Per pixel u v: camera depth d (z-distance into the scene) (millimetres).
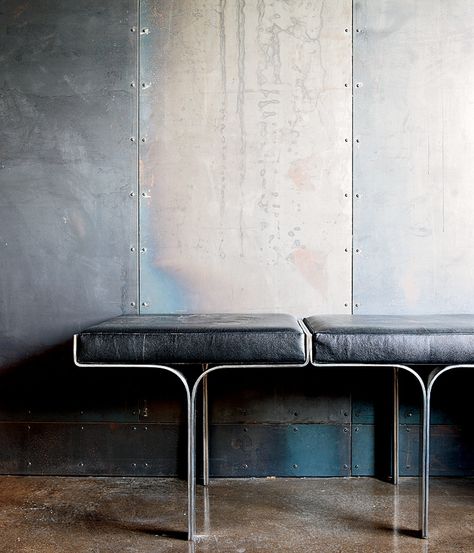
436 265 2543
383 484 2471
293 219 2553
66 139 2582
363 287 2555
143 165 2568
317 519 2109
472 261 2541
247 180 2553
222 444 2570
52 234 2598
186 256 2570
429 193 2541
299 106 2543
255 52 2537
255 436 2570
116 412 2594
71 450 2604
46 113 2582
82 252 2594
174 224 2570
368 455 2564
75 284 2600
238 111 2543
